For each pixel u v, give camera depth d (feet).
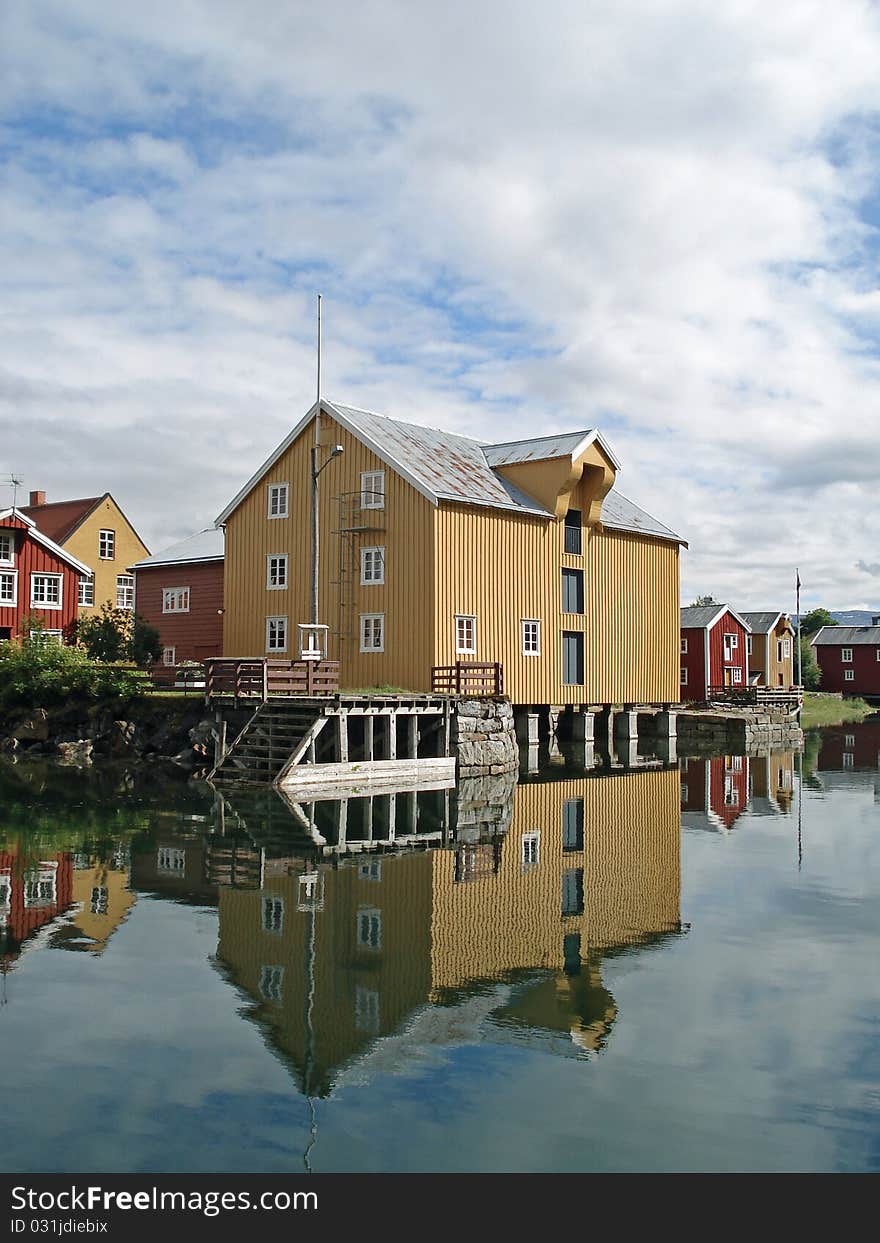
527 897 44.91
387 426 110.42
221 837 58.03
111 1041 27.76
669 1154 22.20
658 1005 30.99
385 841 58.34
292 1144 22.45
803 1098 24.81
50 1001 30.71
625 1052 27.43
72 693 104.68
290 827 61.82
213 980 32.76
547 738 115.55
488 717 93.20
